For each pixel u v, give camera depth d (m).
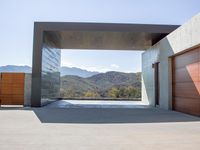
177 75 13.44
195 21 10.69
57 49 21.83
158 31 15.88
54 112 12.38
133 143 5.73
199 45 10.74
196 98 11.14
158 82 16.84
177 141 5.97
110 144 5.62
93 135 6.62
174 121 9.44
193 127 8.02
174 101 13.82
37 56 15.38
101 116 10.88
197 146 5.50
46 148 5.24
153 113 12.27
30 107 15.12
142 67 21.64
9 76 15.91
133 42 19.19
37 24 15.53
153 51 17.75
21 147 5.31
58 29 15.59
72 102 20.80
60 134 6.73
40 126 8.02
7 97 15.79
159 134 6.80
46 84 17.27
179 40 12.51
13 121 9.13
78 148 5.25
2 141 5.86
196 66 11.18
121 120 9.63
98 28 15.76
